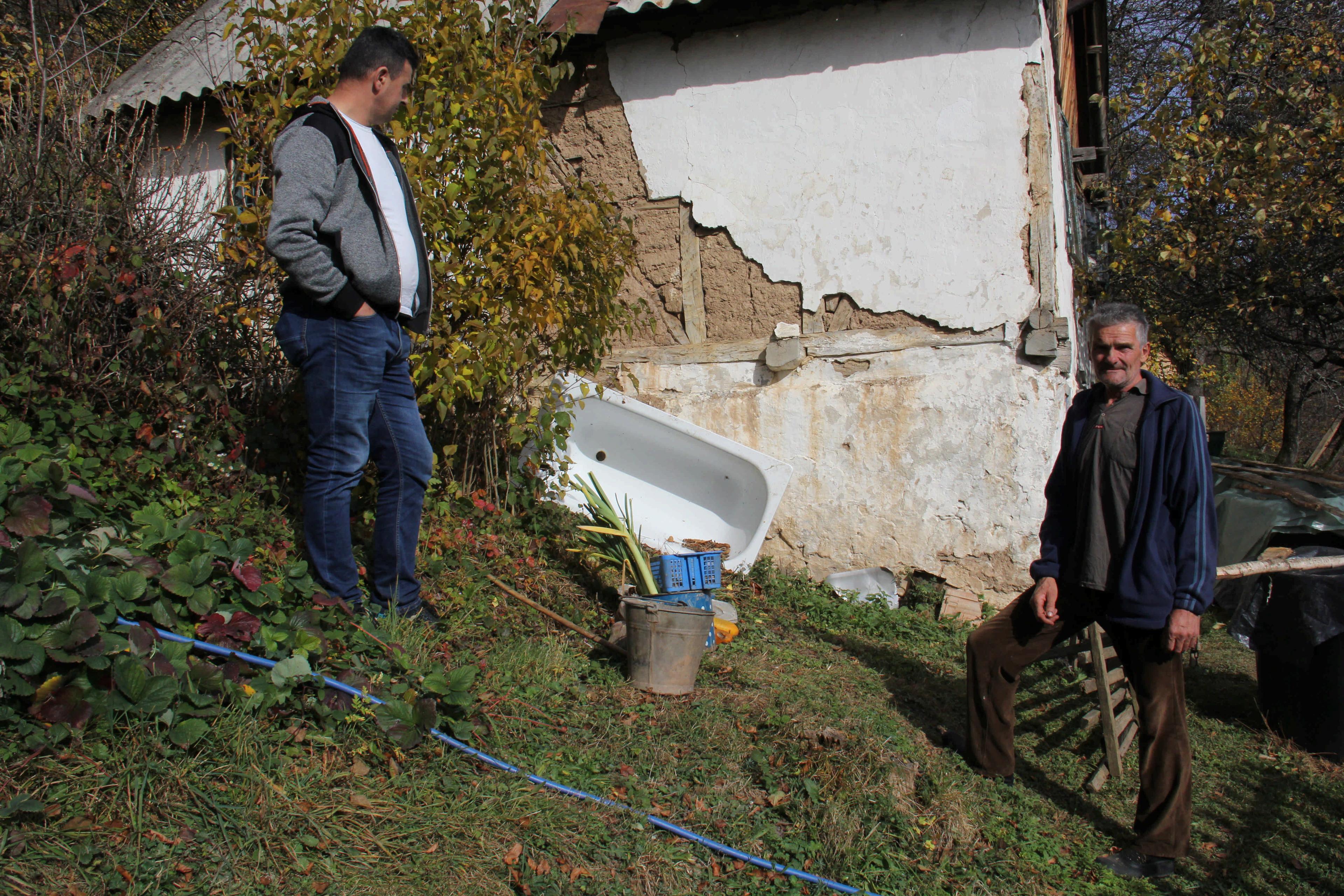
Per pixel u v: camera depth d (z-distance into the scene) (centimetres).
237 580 292
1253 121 1020
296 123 309
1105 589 331
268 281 443
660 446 614
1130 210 988
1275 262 998
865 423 601
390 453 352
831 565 611
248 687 265
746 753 345
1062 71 751
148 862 217
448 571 423
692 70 624
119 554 275
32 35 435
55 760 230
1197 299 1069
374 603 356
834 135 601
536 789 290
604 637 432
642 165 636
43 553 246
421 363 434
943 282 586
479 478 538
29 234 383
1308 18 1103
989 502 579
